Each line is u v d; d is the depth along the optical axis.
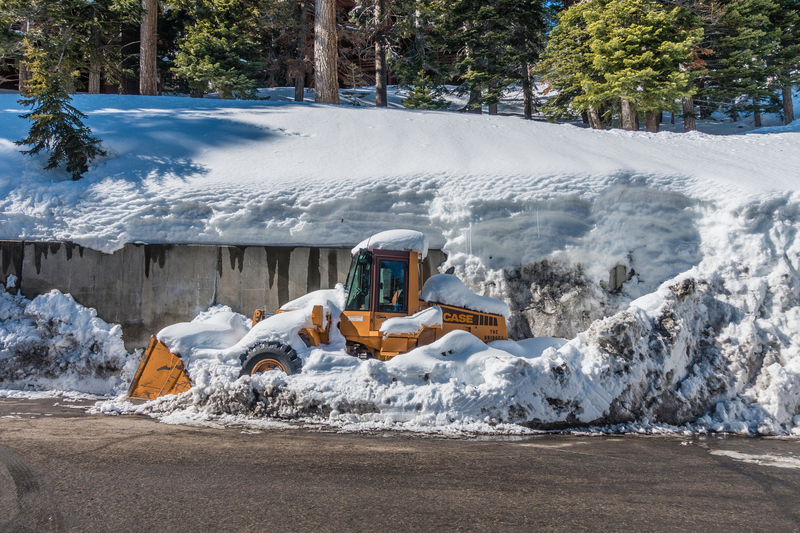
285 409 6.12
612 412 6.70
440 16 25.55
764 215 9.35
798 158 12.02
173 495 3.47
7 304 8.86
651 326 7.48
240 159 11.33
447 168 10.67
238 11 25.45
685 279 8.19
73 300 9.12
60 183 10.10
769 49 26.08
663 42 20.20
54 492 3.48
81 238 9.27
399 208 10.18
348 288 7.59
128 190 9.95
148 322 9.34
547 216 10.02
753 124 32.19
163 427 5.52
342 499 3.49
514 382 6.43
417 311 7.34
